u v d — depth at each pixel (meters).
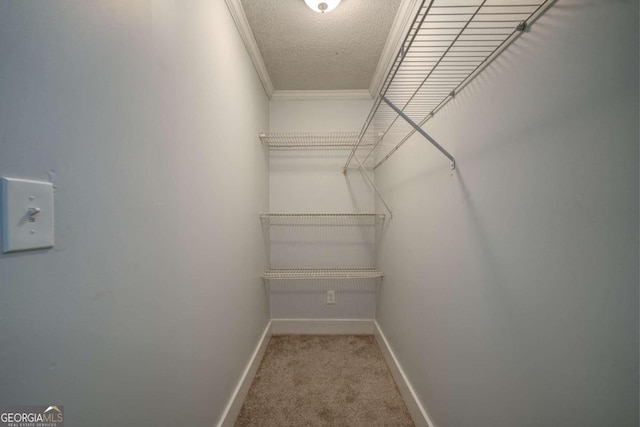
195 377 0.88
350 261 2.27
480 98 0.77
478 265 0.78
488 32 0.70
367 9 1.32
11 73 0.34
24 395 0.36
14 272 0.35
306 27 1.45
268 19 1.39
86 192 0.46
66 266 0.42
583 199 0.46
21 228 0.35
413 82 1.05
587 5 0.45
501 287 0.68
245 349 1.48
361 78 2.02
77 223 0.44
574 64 0.47
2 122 0.33
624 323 0.40
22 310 0.36
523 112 0.60
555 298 0.52
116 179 0.53
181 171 0.79
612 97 0.41
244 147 1.48
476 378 0.79
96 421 0.48
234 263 1.30
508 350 0.65
